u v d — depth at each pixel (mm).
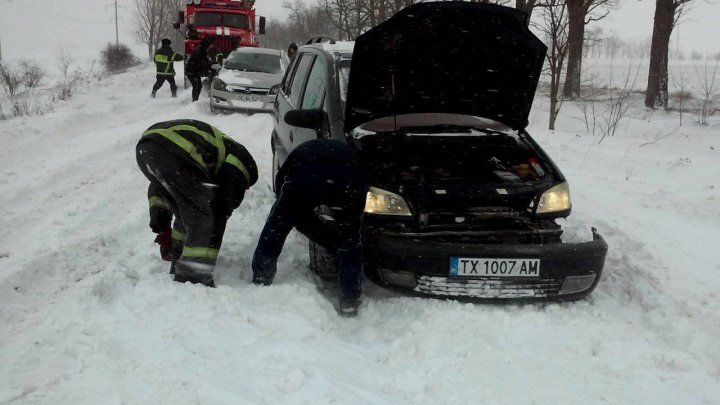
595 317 4297
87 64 43875
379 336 3967
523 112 5156
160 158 4031
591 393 3400
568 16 13430
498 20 4422
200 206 4125
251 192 6719
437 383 3395
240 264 4820
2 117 12438
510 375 3535
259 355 3371
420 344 3797
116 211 6266
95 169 8016
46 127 10570
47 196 6723
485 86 5004
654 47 18594
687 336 4117
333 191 4039
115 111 13859
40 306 4105
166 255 4672
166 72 16516
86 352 3314
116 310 3844
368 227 4328
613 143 11664
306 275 4762
